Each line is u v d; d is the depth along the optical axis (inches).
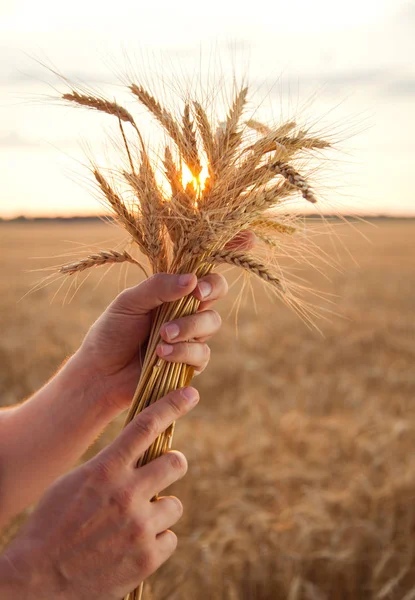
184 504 157.6
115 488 49.1
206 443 197.6
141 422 51.7
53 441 64.1
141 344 63.8
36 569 46.7
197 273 60.6
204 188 57.1
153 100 57.9
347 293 703.7
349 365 375.6
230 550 137.1
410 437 207.5
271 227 61.8
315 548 138.5
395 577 131.3
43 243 1707.7
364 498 159.3
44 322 500.1
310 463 189.8
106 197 59.8
